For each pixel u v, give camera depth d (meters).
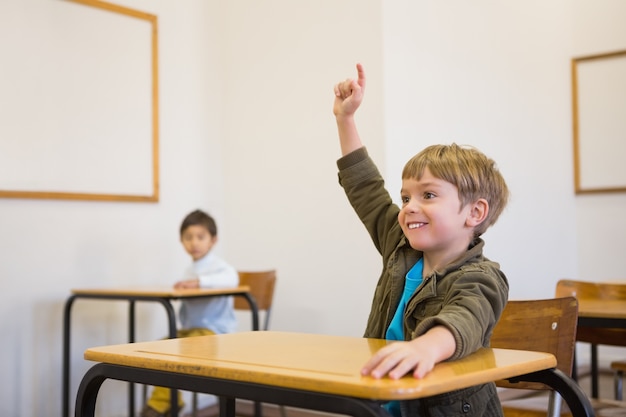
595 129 5.06
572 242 5.11
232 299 3.66
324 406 0.95
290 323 4.06
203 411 4.07
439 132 4.04
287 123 4.11
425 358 0.98
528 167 4.77
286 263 4.09
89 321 3.68
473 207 1.37
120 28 3.88
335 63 3.90
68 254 3.60
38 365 3.46
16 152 3.41
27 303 3.43
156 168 4.02
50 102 3.55
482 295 1.21
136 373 1.20
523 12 4.83
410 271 1.47
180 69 4.20
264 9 4.23
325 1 3.95
